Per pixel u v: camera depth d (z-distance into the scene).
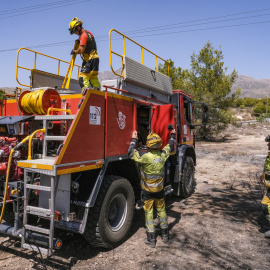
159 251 4.03
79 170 3.55
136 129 4.95
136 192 5.12
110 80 5.00
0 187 3.87
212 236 4.55
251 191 7.51
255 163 12.10
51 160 3.58
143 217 5.54
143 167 4.27
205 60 23.16
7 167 3.67
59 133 4.13
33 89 5.30
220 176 9.52
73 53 4.60
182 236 4.55
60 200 3.63
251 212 5.77
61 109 3.99
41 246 3.59
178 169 6.35
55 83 6.24
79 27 4.80
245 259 3.79
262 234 4.64
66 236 4.57
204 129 22.83
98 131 3.93
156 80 6.13
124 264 3.66
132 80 5.14
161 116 5.70
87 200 3.73
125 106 4.62
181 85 22.12
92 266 3.60
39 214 3.38
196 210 5.91
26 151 3.99
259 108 63.28
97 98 3.91
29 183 3.59
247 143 20.70
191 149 7.51
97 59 4.93
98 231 3.82
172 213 5.71
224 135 26.05
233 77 23.44
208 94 22.06
